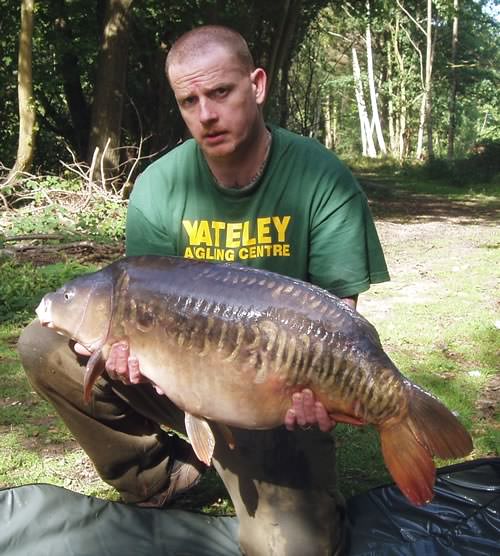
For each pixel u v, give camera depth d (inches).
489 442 171.0
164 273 99.3
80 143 729.6
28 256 380.2
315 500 114.2
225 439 110.3
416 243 517.7
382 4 997.8
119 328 100.0
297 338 93.0
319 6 1006.4
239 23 735.1
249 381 94.7
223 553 123.4
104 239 419.5
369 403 92.5
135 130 778.2
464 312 293.3
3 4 650.8
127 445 126.9
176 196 116.4
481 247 495.5
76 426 124.3
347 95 2464.3
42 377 120.3
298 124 1691.7
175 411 122.8
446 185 1200.2
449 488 139.6
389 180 1288.1
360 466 158.4
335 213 112.2
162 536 125.4
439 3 1365.7
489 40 1838.1
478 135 2143.2
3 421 179.0
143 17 687.7
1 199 502.9
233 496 116.4
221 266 98.7
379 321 277.9
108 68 588.4
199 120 105.7
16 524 124.2
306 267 115.0
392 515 132.3
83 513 127.5
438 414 92.0
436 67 1760.6
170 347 97.3
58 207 473.1
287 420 95.9
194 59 103.5
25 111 547.8
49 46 677.3
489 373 220.2
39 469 155.6
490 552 123.3
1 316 272.7
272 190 112.3
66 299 102.7
